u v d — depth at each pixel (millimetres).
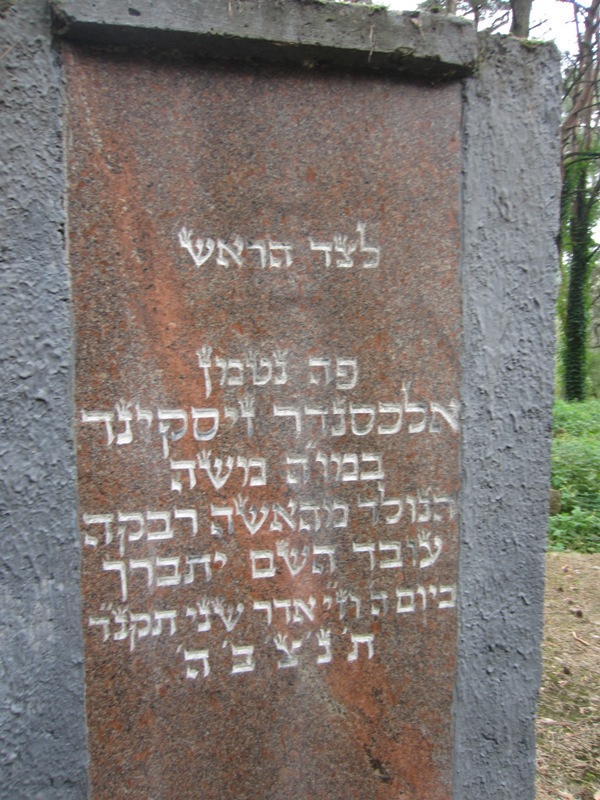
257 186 1807
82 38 1646
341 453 1912
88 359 1727
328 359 1888
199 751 1857
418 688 2008
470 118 1919
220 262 1798
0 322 1643
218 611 1852
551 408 2035
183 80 1739
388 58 1810
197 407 1807
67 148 1676
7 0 1588
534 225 1988
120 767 1799
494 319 1982
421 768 2021
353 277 1888
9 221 1635
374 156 1875
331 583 1930
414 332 1937
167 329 1773
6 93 1606
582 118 14602
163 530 1800
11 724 1698
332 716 1950
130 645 1791
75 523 1728
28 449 1679
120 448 1761
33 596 1703
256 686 1892
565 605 4266
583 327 18750
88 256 1709
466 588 2020
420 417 1958
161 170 1741
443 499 1987
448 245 1940
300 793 1938
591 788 2594
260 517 1868
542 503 2051
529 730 2092
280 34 1715
